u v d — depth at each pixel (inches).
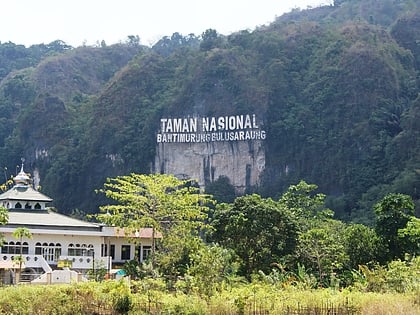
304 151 6141.7
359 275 1855.3
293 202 3235.7
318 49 6943.9
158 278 1457.9
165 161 6510.8
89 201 6323.8
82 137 6752.0
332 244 2219.5
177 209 2034.9
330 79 6451.8
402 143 5615.2
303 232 2401.6
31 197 2603.3
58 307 1089.4
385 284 1565.0
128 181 2160.4
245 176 6284.5
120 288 1151.0
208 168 6392.7
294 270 2053.4
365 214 5034.5
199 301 1159.6
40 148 6732.3
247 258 2155.5
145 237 2465.6
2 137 7012.8
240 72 6683.1
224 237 2181.3
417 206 4603.8
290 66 6840.6
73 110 7130.9
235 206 2247.8
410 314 1103.0
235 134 6382.9
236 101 6491.1
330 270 2084.2
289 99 6545.3
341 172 5831.7
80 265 2358.5
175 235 1987.0
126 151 6555.1
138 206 2012.8
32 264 2260.1
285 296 1223.5
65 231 2399.1
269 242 2155.5
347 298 1204.5
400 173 5388.8
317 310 1151.0
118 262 2476.6
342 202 5408.5
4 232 2342.5
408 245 2225.6
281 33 7293.3
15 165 6722.4
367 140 5885.8
